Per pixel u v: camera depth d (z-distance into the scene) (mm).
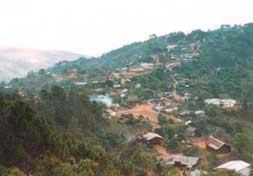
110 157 56375
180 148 89438
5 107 52125
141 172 56188
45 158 48406
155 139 90875
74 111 84750
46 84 170250
